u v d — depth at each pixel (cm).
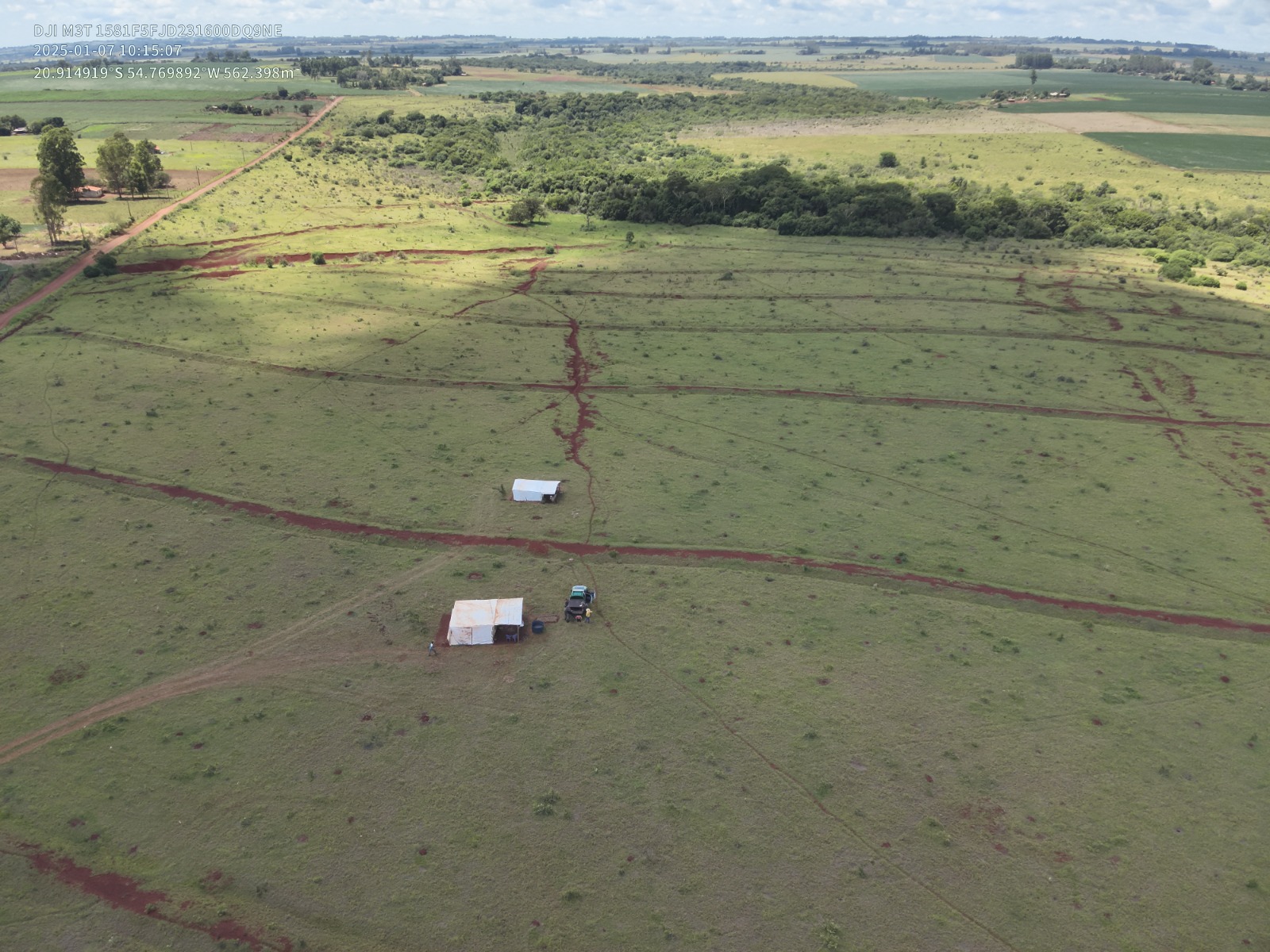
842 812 4222
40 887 3778
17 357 9456
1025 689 5022
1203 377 9781
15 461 7238
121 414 8131
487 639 5266
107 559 5975
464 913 3709
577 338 10781
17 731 4566
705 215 17900
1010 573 6109
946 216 17012
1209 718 4847
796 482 7281
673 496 7006
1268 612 5747
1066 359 10319
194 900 3738
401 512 6644
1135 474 7544
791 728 4697
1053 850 4056
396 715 4747
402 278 13162
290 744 4531
